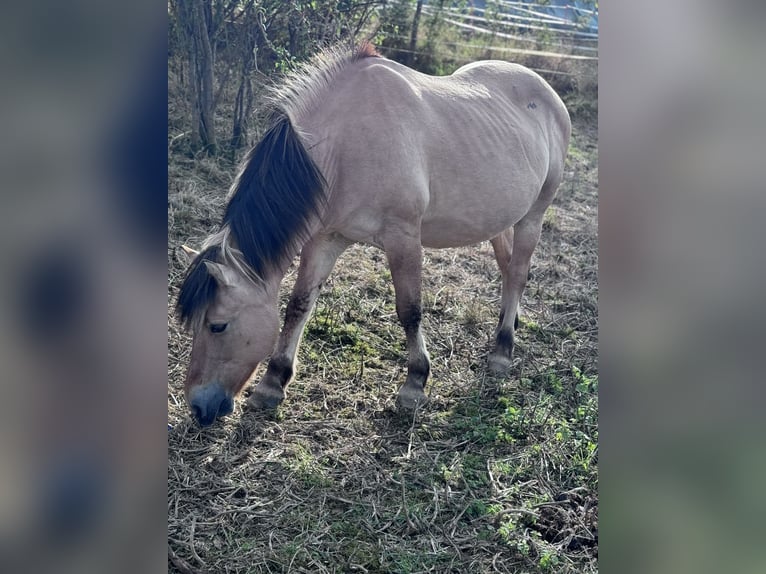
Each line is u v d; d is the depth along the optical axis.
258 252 3.03
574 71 9.71
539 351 4.41
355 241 3.53
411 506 2.99
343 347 4.10
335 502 2.99
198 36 5.75
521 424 3.58
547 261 5.64
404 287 3.48
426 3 9.23
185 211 5.01
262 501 2.95
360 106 3.29
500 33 10.15
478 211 3.69
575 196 7.00
